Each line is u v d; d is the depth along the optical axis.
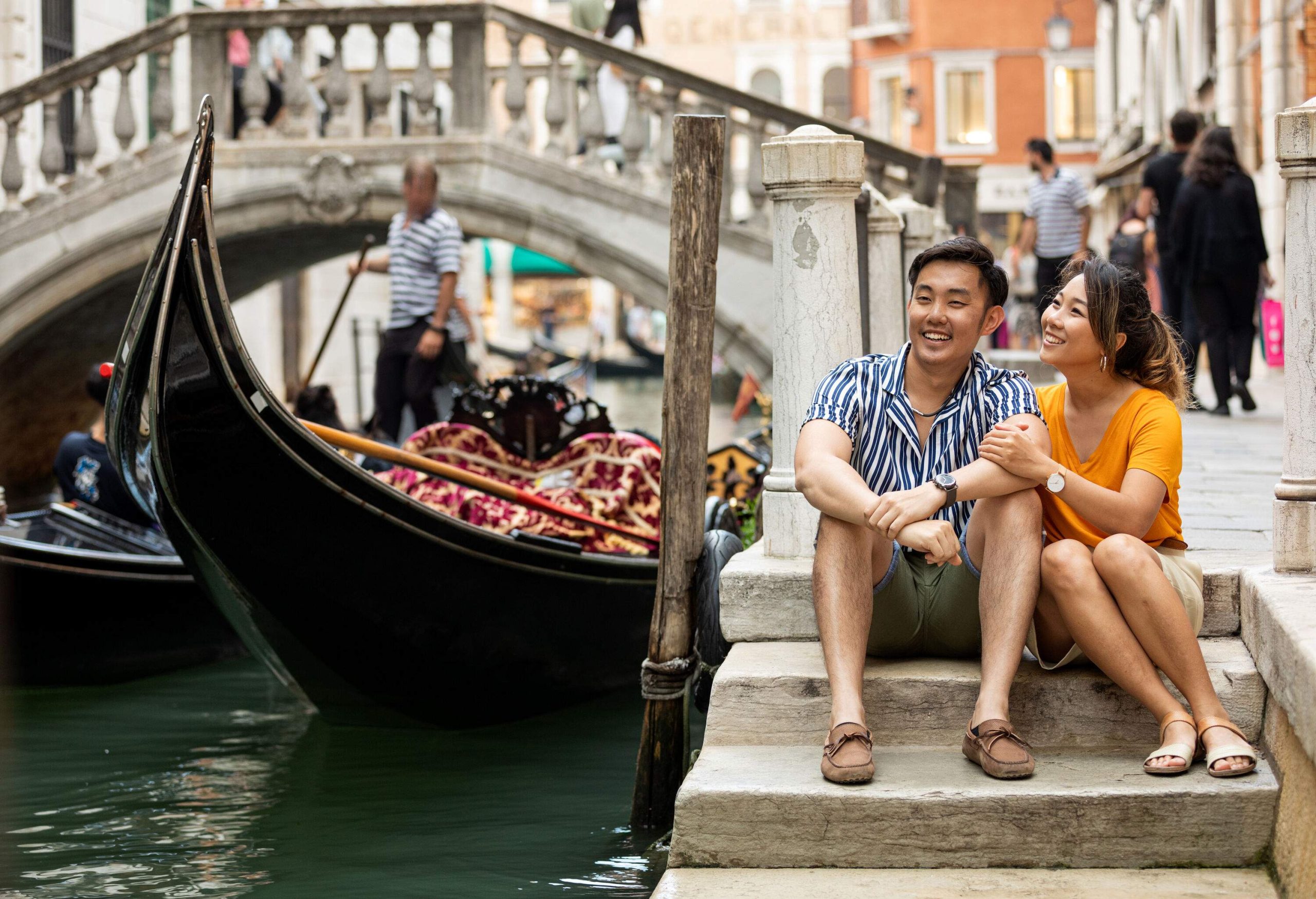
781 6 44.84
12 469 13.09
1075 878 3.06
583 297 46.28
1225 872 3.08
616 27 14.60
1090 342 3.46
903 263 6.73
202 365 5.20
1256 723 3.38
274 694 7.38
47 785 5.46
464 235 10.83
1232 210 8.62
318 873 4.32
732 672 3.58
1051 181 10.76
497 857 4.45
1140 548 3.27
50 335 12.10
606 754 6.00
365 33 21.39
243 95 11.00
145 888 4.21
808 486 3.33
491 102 10.81
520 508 7.12
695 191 4.52
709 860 3.20
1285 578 3.53
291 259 13.33
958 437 3.51
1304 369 3.53
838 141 4.10
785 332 4.16
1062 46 29.72
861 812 3.14
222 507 5.52
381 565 5.93
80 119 11.18
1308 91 12.71
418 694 6.29
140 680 7.77
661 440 4.66
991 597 3.30
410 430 9.77
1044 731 3.44
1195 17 17.05
